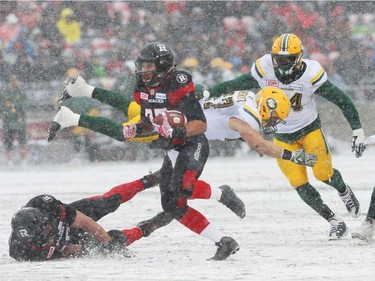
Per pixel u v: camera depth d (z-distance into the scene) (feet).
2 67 182.39
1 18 189.78
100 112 171.83
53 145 175.63
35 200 71.05
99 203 76.89
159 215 76.84
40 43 190.08
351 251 75.92
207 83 193.67
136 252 77.97
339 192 94.58
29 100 179.22
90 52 192.85
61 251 72.18
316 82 86.63
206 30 202.18
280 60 84.53
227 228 96.89
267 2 207.51
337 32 209.67
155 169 162.81
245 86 87.97
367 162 172.35
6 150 172.96
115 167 168.04
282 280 58.39
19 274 63.31
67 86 86.02
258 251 77.30
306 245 82.07
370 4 217.36
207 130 75.77
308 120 89.97
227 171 158.92
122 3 199.82
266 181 145.38
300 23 208.23
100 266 67.36
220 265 67.21
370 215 81.46
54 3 195.21
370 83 204.74
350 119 89.45
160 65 70.08
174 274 62.08
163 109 71.67
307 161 71.10
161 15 201.57
